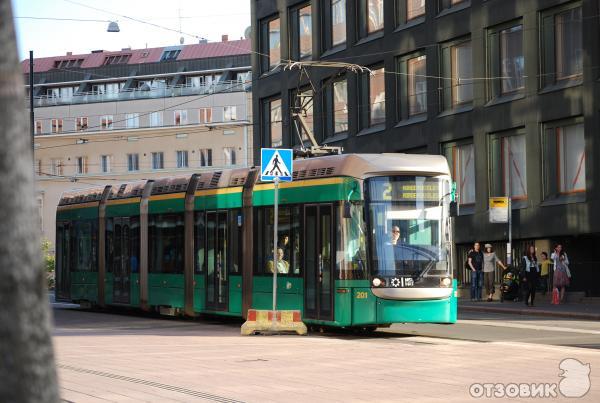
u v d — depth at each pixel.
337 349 18.50
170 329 24.89
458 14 43.00
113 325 26.78
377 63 48.12
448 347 18.88
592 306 34.12
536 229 38.97
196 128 104.44
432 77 44.47
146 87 107.38
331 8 51.38
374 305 21.59
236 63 105.94
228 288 25.80
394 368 15.07
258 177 24.95
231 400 11.55
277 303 23.83
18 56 4.19
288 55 54.28
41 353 4.06
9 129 4.11
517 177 40.59
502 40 41.31
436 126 44.16
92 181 107.69
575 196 37.91
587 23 36.84
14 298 4.04
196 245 27.53
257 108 57.16
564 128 38.44
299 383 13.24
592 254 38.41
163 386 12.92
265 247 24.42
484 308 34.22
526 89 39.53
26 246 4.08
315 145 28.47
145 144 106.31
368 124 48.81
